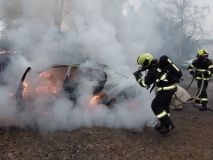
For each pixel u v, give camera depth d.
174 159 3.79
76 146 3.94
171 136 4.53
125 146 4.05
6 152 3.62
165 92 4.36
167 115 4.44
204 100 6.27
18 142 3.92
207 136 4.64
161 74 4.37
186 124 5.21
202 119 5.62
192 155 3.93
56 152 3.75
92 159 3.65
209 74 6.22
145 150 3.99
